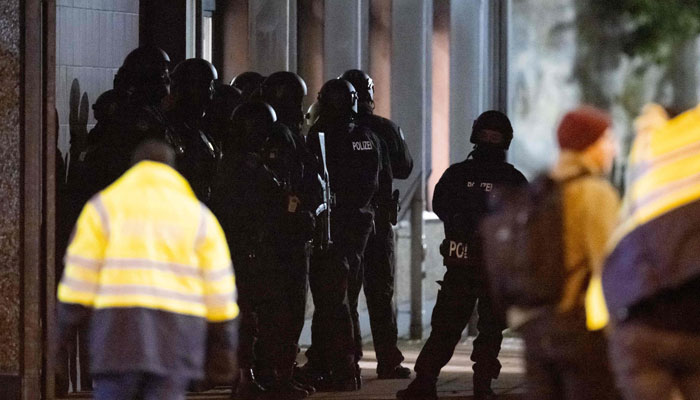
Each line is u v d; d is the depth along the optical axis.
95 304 19.33
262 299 30.17
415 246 44.88
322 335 32.66
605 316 18.95
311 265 32.44
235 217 29.88
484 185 30.25
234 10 42.53
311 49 44.12
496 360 30.91
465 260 30.44
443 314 30.72
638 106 75.75
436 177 49.09
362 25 45.28
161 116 30.91
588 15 74.25
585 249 19.33
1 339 29.36
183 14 37.22
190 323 19.31
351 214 32.66
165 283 19.28
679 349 17.22
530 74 72.31
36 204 29.17
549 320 19.45
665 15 74.19
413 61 45.62
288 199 30.09
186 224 19.53
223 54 42.66
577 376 19.44
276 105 31.45
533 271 19.41
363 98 34.59
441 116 49.09
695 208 17.16
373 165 32.78
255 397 30.42
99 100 31.06
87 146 31.39
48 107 29.33
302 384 32.28
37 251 29.19
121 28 34.19
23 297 29.14
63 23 31.58
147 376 19.30
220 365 19.64
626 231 17.67
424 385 30.73
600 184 19.55
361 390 32.75
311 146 31.77
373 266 34.81
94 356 19.17
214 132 32.84
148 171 19.86
